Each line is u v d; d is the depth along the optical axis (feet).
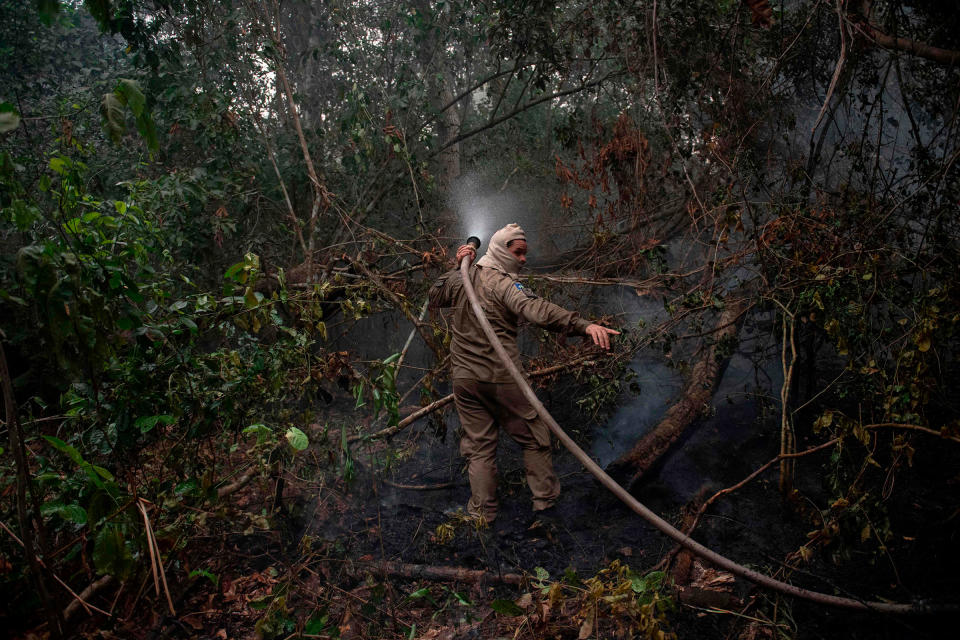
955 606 6.37
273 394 8.96
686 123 12.59
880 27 10.68
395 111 16.30
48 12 5.07
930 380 7.70
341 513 10.04
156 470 8.52
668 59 12.71
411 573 8.39
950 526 8.71
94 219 6.77
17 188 5.44
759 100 12.42
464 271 9.64
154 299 7.80
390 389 8.21
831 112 11.08
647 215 12.74
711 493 9.96
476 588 8.09
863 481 10.28
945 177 9.25
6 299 5.36
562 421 13.52
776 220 9.64
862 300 8.95
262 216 16.02
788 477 8.37
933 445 10.89
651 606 5.79
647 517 6.61
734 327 11.50
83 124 13.62
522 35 13.99
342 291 12.67
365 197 16.89
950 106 11.32
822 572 8.11
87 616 7.20
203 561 8.55
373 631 7.20
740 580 8.04
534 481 9.73
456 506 10.39
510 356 9.49
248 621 7.53
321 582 8.23
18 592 6.28
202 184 13.26
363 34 17.88
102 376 6.97
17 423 5.17
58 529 6.57
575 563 8.71
